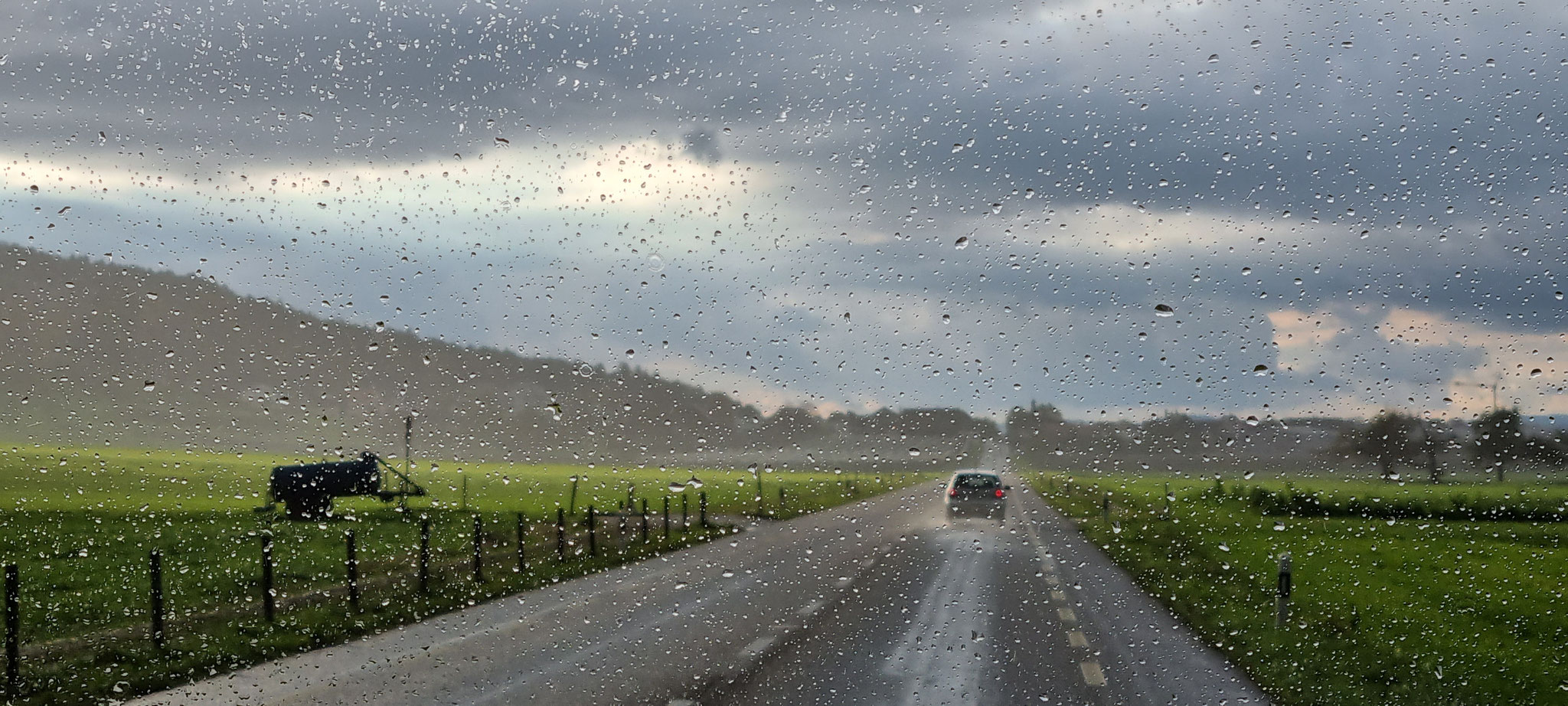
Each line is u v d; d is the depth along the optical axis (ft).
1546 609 39.14
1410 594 42.24
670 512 89.40
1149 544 60.54
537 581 43.93
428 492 94.38
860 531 70.54
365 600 38.91
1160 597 38.11
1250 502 76.23
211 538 65.36
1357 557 54.80
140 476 102.22
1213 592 40.14
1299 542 61.21
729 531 71.15
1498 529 65.05
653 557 54.65
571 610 35.42
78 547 58.44
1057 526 73.15
